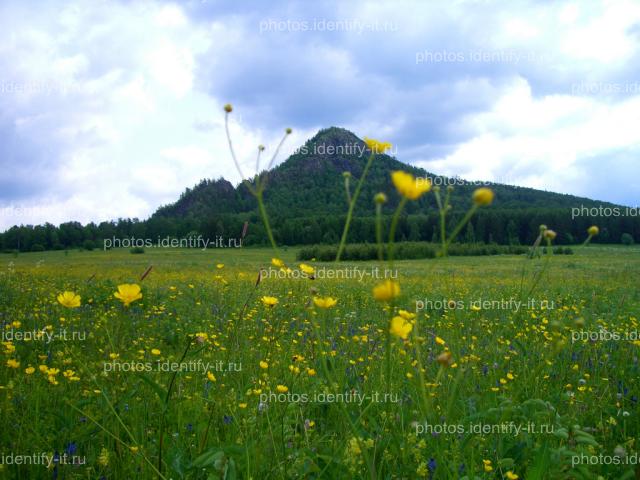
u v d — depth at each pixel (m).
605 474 2.12
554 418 2.64
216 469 1.85
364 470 1.92
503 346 4.51
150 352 4.44
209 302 8.13
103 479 2.12
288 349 4.25
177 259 34.75
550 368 3.95
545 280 13.91
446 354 1.44
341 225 70.06
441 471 1.74
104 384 3.19
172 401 2.87
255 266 23.02
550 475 1.90
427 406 1.44
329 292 9.49
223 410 2.69
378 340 4.54
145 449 2.30
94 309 6.94
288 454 2.18
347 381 3.07
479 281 14.23
